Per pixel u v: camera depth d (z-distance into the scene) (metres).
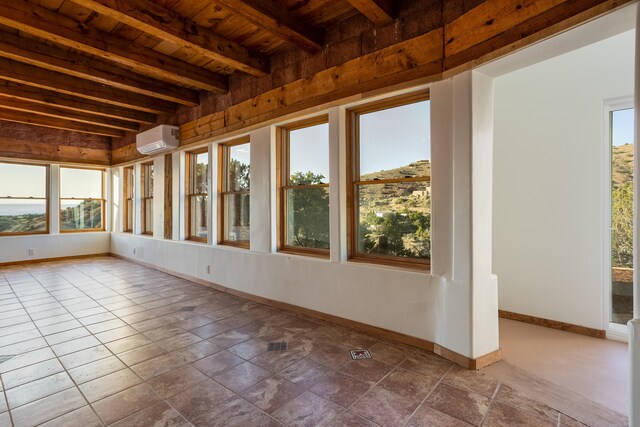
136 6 2.63
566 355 2.60
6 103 4.78
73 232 7.21
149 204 6.54
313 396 2.03
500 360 2.49
